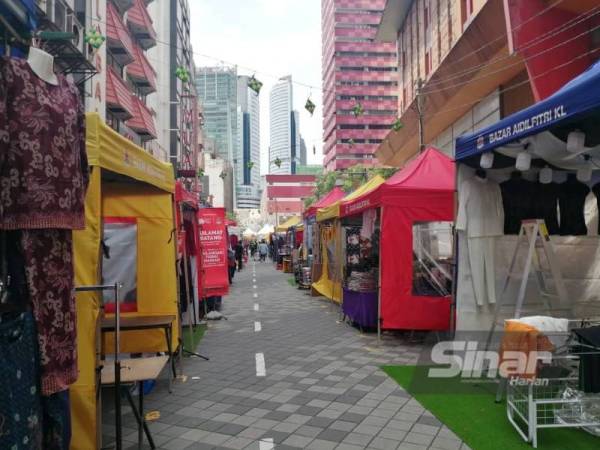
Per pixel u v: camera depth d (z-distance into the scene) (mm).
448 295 7621
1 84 2379
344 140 80312
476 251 5840
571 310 5176
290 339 8328
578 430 4125
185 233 8359
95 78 14555
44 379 2553
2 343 2262
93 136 3750
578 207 6152
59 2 10352
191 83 44125
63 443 2879
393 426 4316
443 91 17344
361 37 79938
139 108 21062
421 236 7984
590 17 9984
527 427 4141
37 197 2490
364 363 6566
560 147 4621
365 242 9359
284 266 25609
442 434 4117
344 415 4609
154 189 6062
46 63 2656
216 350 7500
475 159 5656
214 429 4316
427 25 24406
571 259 5941
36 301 2531
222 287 10773
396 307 7539
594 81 3434
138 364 4340
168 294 5992
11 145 2428
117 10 19109
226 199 66938
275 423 4434
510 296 5754
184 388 5539
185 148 40250
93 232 3723
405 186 7605
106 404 5027
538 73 10586
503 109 15562
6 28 2953
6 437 2236
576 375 4242
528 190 6059
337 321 10188
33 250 2543
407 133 23656
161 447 3951
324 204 15148
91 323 3648
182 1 39656
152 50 32375
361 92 80312
